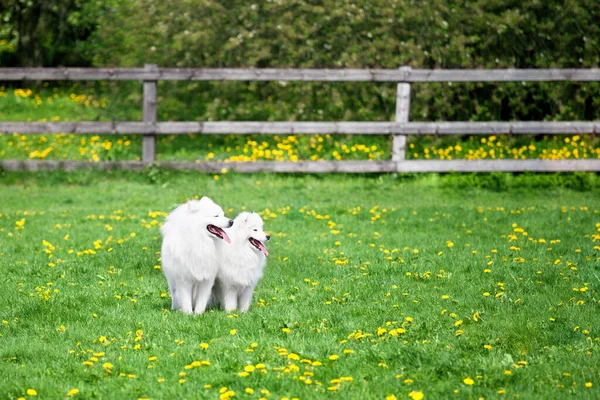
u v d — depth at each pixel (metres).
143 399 5.06
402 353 6.00
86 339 6.68
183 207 7.42
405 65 17.34
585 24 17.50
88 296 8.21
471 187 15.62
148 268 9.66
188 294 7.45
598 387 5.25
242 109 18.08
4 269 9.39
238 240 7.43
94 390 5.34
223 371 5.70
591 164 15.88
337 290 8.39
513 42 17.80
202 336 6.68
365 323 7.07
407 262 9.63
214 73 16.16
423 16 17.53
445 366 5.71
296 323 6.99
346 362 5.83
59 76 16.27
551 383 5.38
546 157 17.03
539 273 8.88
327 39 18.03
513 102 17.53
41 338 6.73
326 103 18.08
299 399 5.11
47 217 12.99
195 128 16.09
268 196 14.84
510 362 5.83
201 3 17.94
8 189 15.43
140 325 7.02
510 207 13.79
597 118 18.31
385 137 18.23
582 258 9.63
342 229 12.09
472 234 11.49
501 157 17.19
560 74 16.03
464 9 17.61
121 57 19.48
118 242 11.04
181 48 18.33
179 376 5.59
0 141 18.72
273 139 18.66
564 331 6.70
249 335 6.69
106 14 20.95
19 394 5.30
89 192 15.20
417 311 7.55
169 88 18.61
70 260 9.95
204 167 16.16
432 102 17.92
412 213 13.19
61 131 16.08
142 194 14.99
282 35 17.80
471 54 18.14
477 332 6.72
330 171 16.06
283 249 10.66
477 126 16.08
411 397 5.10
